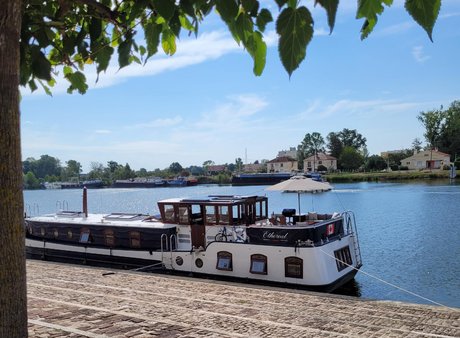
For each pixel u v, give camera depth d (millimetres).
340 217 17109
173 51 4203
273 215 18188
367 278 20031
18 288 2598
